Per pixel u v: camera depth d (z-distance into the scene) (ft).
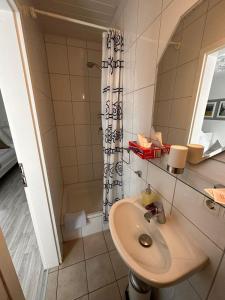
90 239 5.30
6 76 2.69
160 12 2.57
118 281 4.06
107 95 4.36
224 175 1.77
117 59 4.13
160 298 3.31
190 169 2.25
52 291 3.84
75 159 7.34
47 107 4.92
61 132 6.78
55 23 4.94
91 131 7.20
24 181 3.38
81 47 6.09
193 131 2.17
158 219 2.60
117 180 5.28
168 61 2.52
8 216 6.46
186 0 2.02
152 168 3.16
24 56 2.72
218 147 1.80
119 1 4.08
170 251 2.11
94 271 4.29
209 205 1.84
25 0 3.06
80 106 6.74
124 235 2.79
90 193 7.27
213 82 1.81
